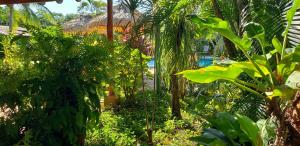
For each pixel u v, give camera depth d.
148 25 5.87
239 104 4.54
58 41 4.76
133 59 8.85
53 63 4.73
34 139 4.66
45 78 4.67
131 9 5.96
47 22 22.88
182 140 6.33
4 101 4.61
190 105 8.28
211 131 3.49
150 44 7.02
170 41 6.67
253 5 4.36
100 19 17.12
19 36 4.84
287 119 2.62
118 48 6.80
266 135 2.94
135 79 9.26
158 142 6.25
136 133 6.73
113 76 5.27
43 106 4.70
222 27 2.65
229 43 5.62
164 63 6.90
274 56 3.17
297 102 2.58
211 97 6.03
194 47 7.48
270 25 4.09
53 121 4.61
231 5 5.87
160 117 7.86
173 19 6.62
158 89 6.76
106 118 7.43
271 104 2.64
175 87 7.90
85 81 4.85
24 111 4.71
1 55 5.00
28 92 4.69
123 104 9.30
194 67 7.07
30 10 19.80
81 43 4.98
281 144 2.64
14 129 4.62
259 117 4.27
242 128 3.20
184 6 6.19
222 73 2.72
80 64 4.73
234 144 3.30
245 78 3.61
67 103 4.72
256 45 3.83
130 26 6.44
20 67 4.66
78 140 5.02
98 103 4.97
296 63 2.55
